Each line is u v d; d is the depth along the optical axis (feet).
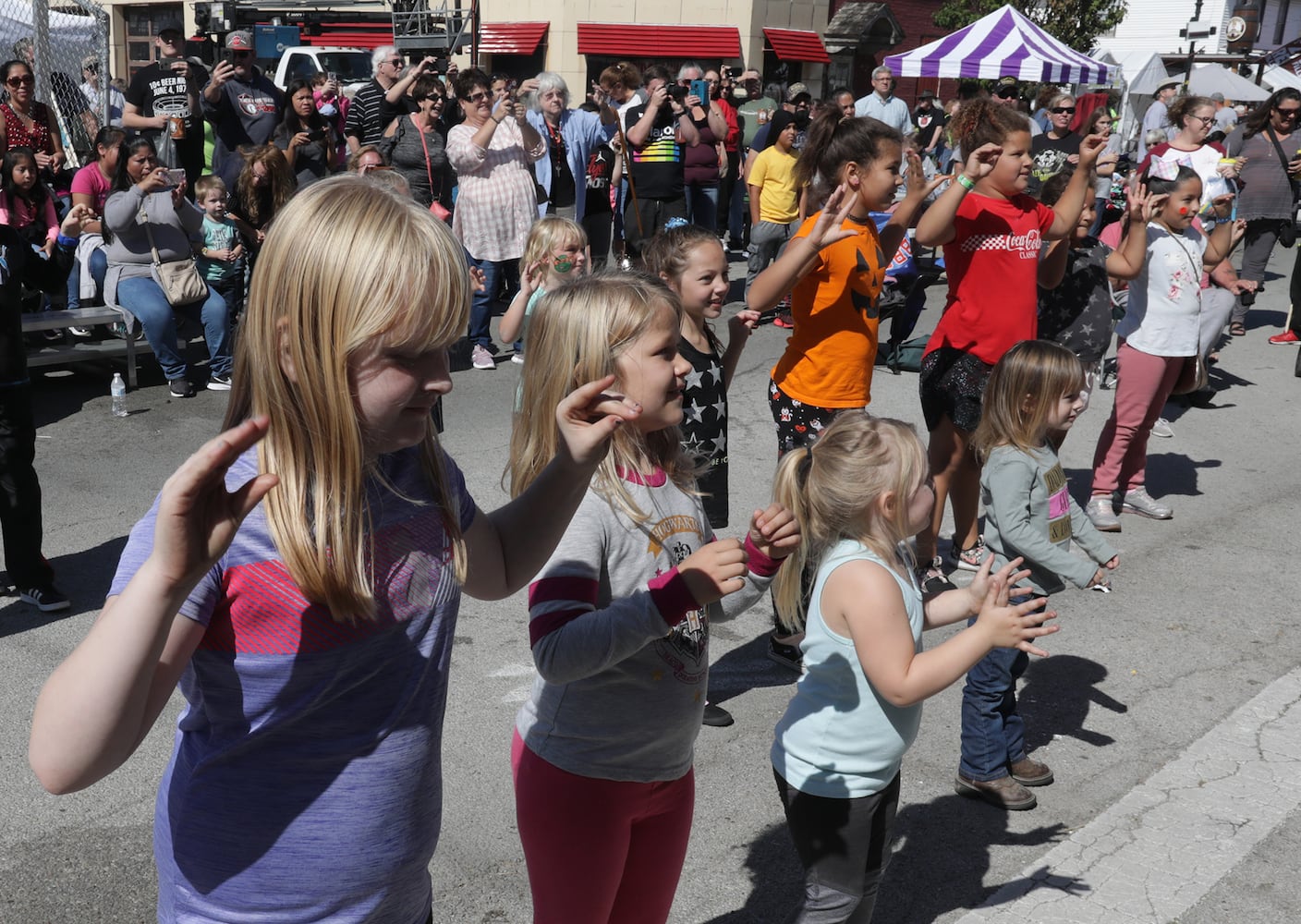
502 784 12.06
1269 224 35.19
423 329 4.64
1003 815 11.82
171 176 24.88
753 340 33.27
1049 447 12.54
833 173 14.60
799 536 7.63
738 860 10.98
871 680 7.85
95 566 16.92
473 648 15.10
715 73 45.60
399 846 5.15
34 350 24.82
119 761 4.29
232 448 4.00
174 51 34.24
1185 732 13.56
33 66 34.91
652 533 7.48
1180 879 10.77
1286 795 12.24
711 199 39.63
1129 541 19.76
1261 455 24.86
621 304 7.34
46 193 26.76
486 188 27.81
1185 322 19.21
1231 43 79.51
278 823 4.89
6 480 14.85
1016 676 12.07
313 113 34.42
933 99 57.31
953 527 20.45
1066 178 19.44
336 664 4.84
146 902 10.11
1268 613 16.96
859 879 8.37
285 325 4.61
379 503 5.01
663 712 7.34
